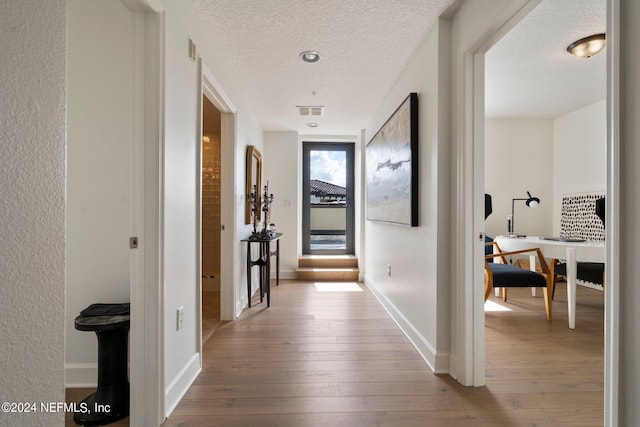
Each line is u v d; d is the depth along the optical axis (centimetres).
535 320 290
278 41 226
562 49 258
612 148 88
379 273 358
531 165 448
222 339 250
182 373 173
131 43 145
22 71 53
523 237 350
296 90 315
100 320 153
